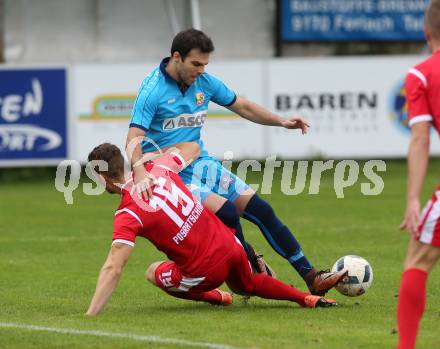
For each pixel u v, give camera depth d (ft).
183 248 70.28
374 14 217.77
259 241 116.78
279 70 178.91
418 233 53.67
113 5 219.20
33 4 216.13
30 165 175.63
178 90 74.95
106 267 69.67
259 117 79.82
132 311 73.00
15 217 138.72
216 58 222.28
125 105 176.65
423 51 222.89
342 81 179.73
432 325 66.54
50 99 175.52
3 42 215.10
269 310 73.05
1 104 174.40
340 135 180.14
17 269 98.37
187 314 71.20
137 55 221.25
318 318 69.05
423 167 52.29
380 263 99.19
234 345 59.11
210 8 220.64
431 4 55.31
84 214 141.18
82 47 219.41
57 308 76.33
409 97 53.72
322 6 217.15
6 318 70.90
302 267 76.84
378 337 61.72
